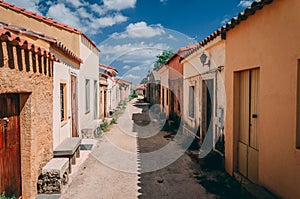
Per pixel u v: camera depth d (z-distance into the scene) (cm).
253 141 466
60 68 666
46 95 536
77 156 723
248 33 456
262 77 411
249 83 483
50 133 562
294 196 330
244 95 506
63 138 694
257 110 454
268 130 392
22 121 445
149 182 531
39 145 491
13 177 418
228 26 516
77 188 501
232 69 529
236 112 530
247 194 420
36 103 472
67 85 750
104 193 476
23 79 412
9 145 406
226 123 568
